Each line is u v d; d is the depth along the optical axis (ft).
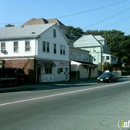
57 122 28.66
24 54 118.11
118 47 292.40
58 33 135.85
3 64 118.52
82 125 27.22
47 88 84.12
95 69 188.96
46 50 124.16
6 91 75.66
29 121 29.19
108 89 74.02
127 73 251.80
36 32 120.16
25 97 54.85
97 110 36.70
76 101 46.78
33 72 113.91
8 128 25.98
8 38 120.37
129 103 43.98
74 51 174.29
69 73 146.61
